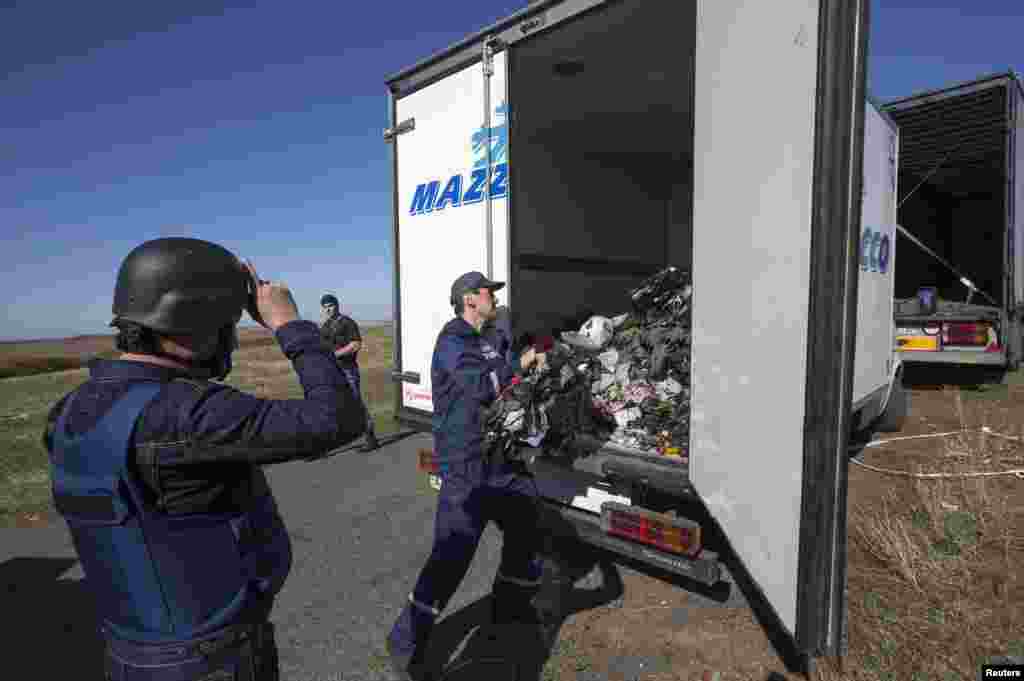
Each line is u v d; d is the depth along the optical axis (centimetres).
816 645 194
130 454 102
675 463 265
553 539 366
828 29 181
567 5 293
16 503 482
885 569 312
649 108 470
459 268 357
